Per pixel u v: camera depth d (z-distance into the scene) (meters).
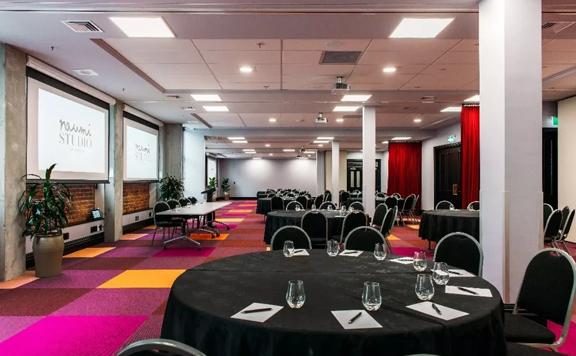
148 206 10.71
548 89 7.07
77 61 5.44
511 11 3.27
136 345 1.19
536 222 3.25
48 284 4.75
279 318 1.70
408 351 1.53
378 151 20.47
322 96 7.84
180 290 2.13
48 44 4.75
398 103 8.41
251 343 1.60
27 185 5.30
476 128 8.70
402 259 3.01
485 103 3.50
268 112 9.55
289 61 5.77
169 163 11.47
